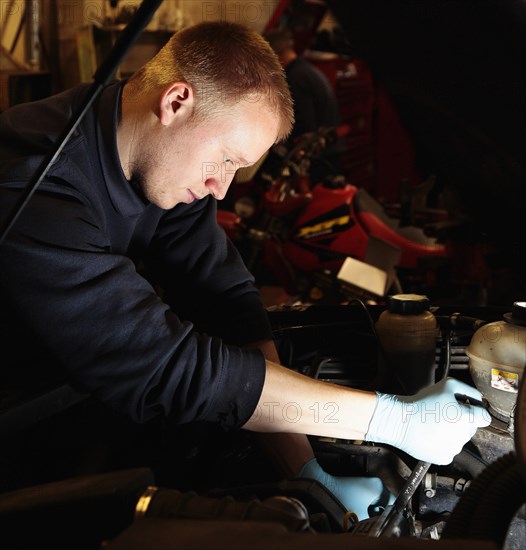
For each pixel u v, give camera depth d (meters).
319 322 1.63
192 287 1.54
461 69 1.45
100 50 3.97
